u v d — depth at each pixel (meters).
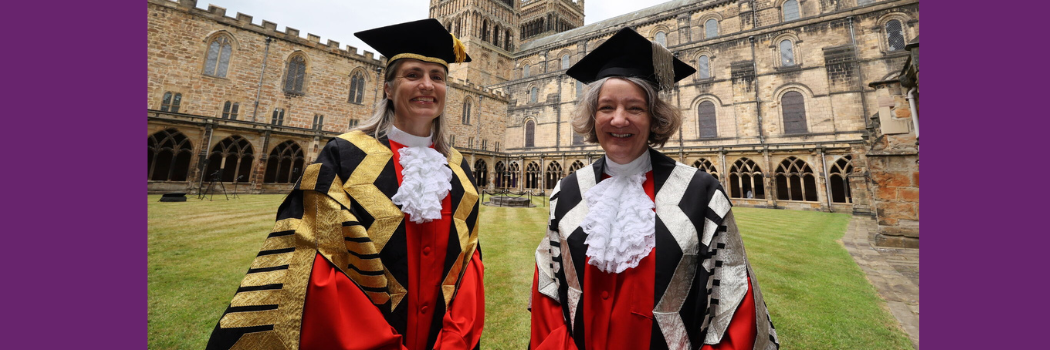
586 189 1.78
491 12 48.50
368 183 1.63
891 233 8.73
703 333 1.35
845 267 6.56
